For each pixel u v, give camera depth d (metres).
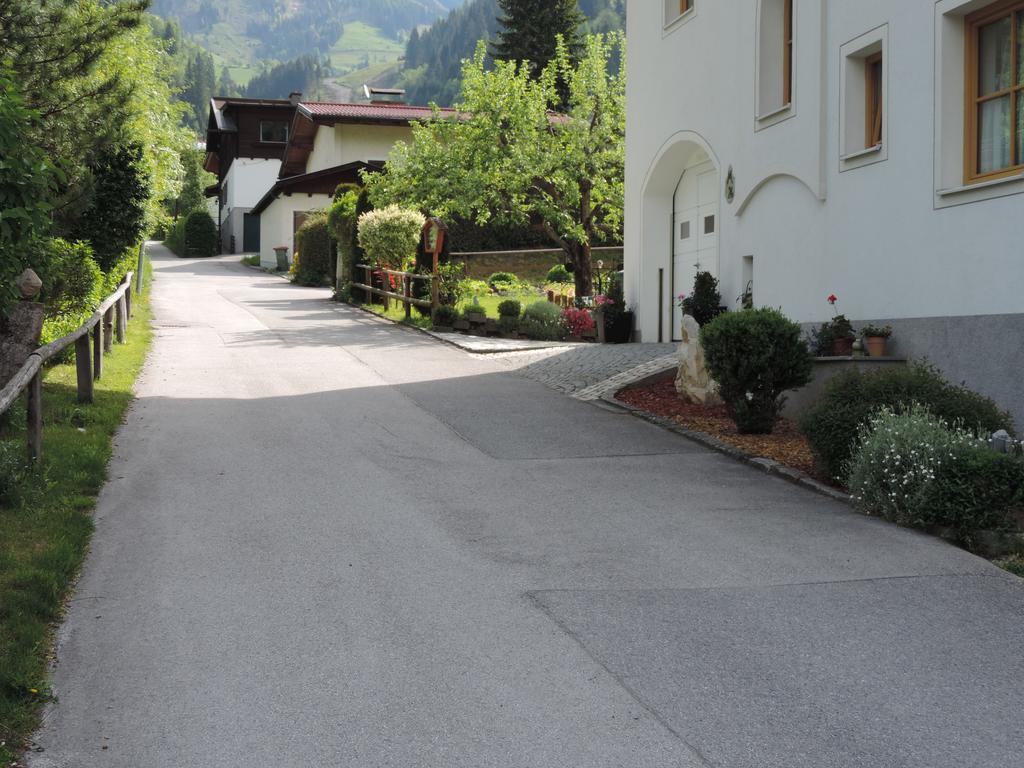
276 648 5.04
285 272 44.28
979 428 8.14
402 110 46.62
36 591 5.52
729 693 4.61
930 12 10.10
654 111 17.66
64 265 13.82
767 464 9.38
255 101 55.91
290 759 3.98
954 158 9.98
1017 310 9.08
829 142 11.93
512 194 24.83
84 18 12.80
